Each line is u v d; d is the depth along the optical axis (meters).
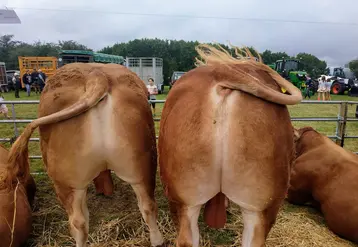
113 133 2.19
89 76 2.26
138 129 2.30
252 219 1.88
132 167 2.32
